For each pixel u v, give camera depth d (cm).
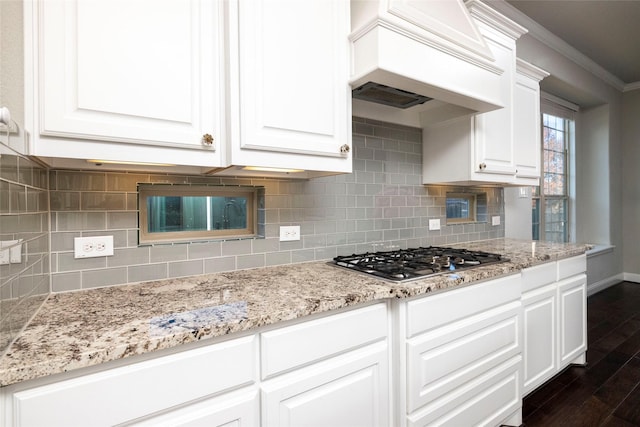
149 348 77
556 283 207
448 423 137
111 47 93
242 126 110
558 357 207
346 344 112
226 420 89
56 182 115
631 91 446
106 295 113
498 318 157
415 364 125
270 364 96
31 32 85
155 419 81
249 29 112
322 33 130
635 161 444
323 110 130
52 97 86
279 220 164
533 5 265
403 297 121
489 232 272
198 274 143
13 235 77
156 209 141
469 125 197
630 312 343
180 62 104
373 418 119
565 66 341
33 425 68
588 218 439
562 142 420
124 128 95
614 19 287
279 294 113
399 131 211
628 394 199
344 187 186
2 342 69
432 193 231
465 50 156
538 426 172
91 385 73
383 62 127
